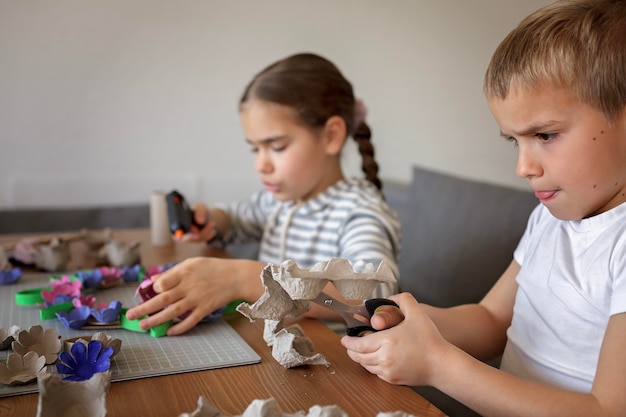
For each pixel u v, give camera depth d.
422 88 2.54
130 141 2.16
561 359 0.72
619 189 0.64
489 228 1.41
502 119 0.67
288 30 2.30
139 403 0.55
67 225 1.99
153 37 2.13
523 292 0.81
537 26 0.65
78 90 2.07
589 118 0.61
